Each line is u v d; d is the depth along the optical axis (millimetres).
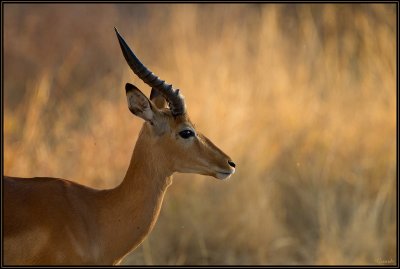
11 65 39188
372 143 32500
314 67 36844
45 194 18016
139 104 18344
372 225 28688
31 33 40531
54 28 41094
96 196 18812
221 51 34156
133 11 44219
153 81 18234
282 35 39656
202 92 30984
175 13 39062
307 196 30203
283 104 32719
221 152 18766
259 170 29828
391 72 34844
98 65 39375
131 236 18766
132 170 18750
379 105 33938
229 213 28312
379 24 38844
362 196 30609
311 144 32031
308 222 29797
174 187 28547
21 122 32406
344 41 39750
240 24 39344
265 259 27875
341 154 32094
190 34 35312
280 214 29703
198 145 18641
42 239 17578
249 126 31219
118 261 18891
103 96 35094
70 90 36625
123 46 18000
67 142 29875
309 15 42625
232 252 27859
